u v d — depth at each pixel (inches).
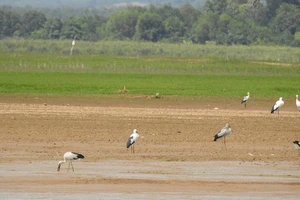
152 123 3063.5
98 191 1780.3
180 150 2407.7
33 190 1781.5
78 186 1829.5
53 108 3567.9
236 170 2071.9
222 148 2471.7
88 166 2091.5
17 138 2605.8
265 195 1777.8
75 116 3240.7
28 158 2208.4
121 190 1795.0
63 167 2068.2
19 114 3275.1
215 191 1806.1
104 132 2785.4
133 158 2234.3
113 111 3481.8
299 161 2240.4
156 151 2377.0
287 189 1843.0
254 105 3969.0
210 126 3024.1
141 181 1894.7
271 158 2288.4
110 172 2006.6
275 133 2878.9
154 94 4170.8
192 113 3481.8
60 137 2645.2
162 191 1793.8
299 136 2822.3
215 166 2126.0
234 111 3649.1
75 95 4097.0
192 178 1945.1
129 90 4288.9
